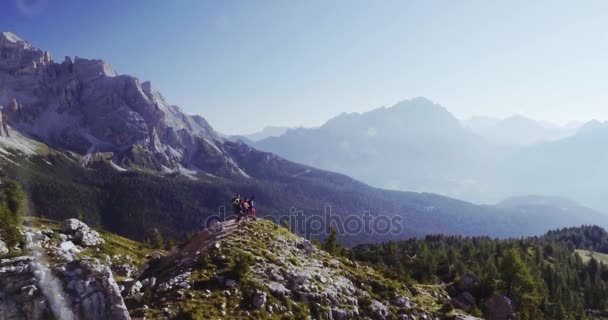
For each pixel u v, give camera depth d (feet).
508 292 299.79
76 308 69.62
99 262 77.66
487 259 529.86
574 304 416.67
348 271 179.52
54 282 69.97
